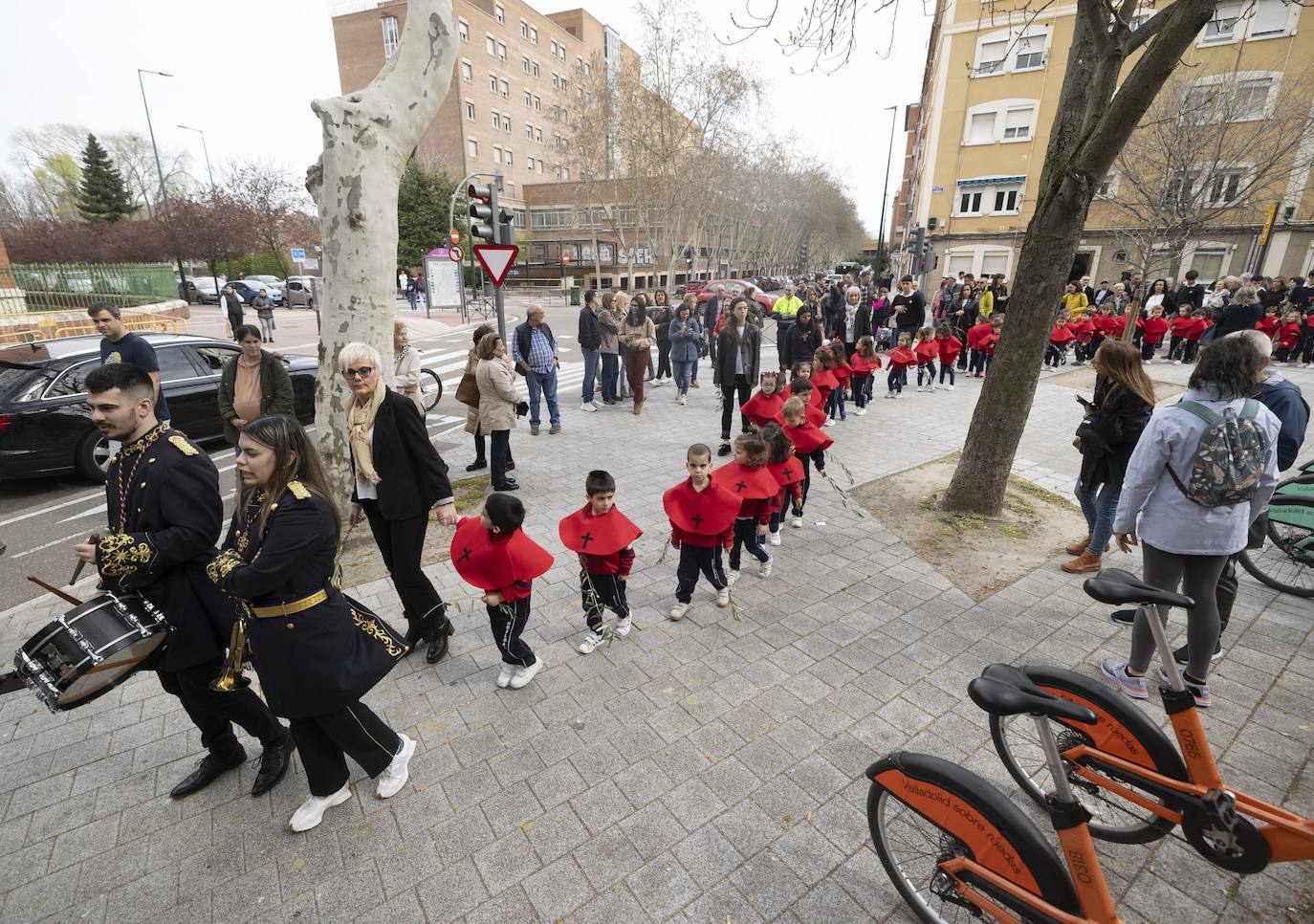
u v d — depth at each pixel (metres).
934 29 30.50
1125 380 4.23
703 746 3.12
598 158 36.56
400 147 5.05
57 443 6.97
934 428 9.62
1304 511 4.25
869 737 3.17
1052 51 26.02
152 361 6.02
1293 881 2.38
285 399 5.55
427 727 3.27
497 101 52.91
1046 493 6.73
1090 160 4.68
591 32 66.44
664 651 3.91
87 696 2.46
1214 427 2.81
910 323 14.86
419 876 2.46
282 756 2.98
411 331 23.06
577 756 3.06
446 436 9.28
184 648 2.59
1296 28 20.25
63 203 51.72
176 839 2.65
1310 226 22.48
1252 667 3.61
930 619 4.25
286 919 2.29
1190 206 13.38
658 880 2.43
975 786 1.97
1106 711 2.34
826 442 5.84
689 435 9.16
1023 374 5.57
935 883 2.17
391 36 52.16
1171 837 2.58
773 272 80.56
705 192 36.53
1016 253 28.47
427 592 3.76
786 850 2.55
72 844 2.63
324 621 2.42
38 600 4.79
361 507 3.84
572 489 6.85
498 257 8.11
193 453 2.57
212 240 31.62
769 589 4.69
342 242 4.87
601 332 10.70
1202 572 3.04
